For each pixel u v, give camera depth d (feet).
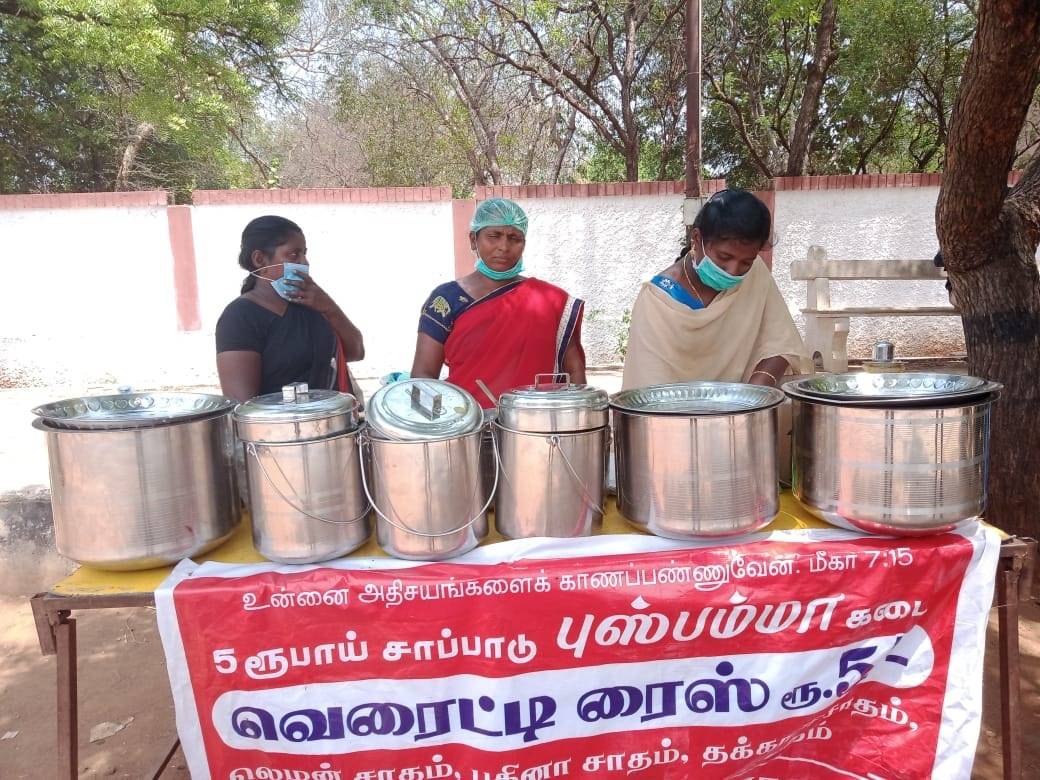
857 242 24.84
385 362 26.14
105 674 9.59
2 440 17.94
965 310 10.48
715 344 6.59
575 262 25.67
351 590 4.76
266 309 7.04
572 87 36.76
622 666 5.07
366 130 44.47
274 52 36.60
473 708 5.05
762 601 4.99
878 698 5.42
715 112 40.04
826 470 5.00
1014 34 7.64
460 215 25.40
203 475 4.83
